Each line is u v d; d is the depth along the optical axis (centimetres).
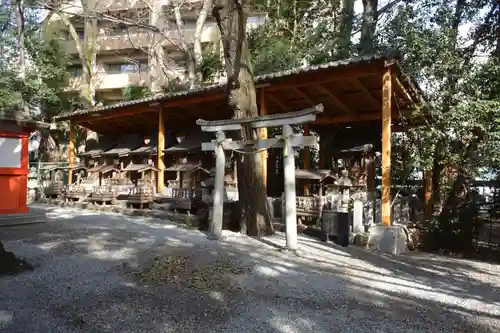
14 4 1869
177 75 2148
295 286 466
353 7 1510
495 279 526
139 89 2081
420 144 857
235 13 774
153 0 2067
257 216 817
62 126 2009
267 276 506
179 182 1234
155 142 1375
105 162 1471
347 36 1448
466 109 754
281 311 385
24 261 529
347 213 757
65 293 423
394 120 1070
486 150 734
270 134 1256
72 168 1495
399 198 900
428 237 750
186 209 1028
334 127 1196
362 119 1090
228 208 949
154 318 362
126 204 1201
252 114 799
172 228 893
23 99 1912
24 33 2058
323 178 977
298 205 955
